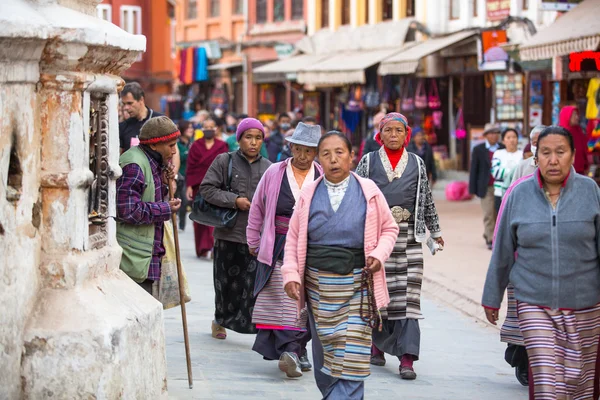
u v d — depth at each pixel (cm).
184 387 977
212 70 5766
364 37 4325
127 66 847
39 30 715
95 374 740
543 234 812
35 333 738
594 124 2342
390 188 1108
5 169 715
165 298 1002
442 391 1034
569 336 813
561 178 808
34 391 738
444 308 1598
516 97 3275
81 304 754
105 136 824
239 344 1220
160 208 938
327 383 848
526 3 3359
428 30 3934
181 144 2472
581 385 826
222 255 1192
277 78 4584
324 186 825
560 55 2369
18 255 729
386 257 811
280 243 1062
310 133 1045
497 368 1167
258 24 5447
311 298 830
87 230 780
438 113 3806
